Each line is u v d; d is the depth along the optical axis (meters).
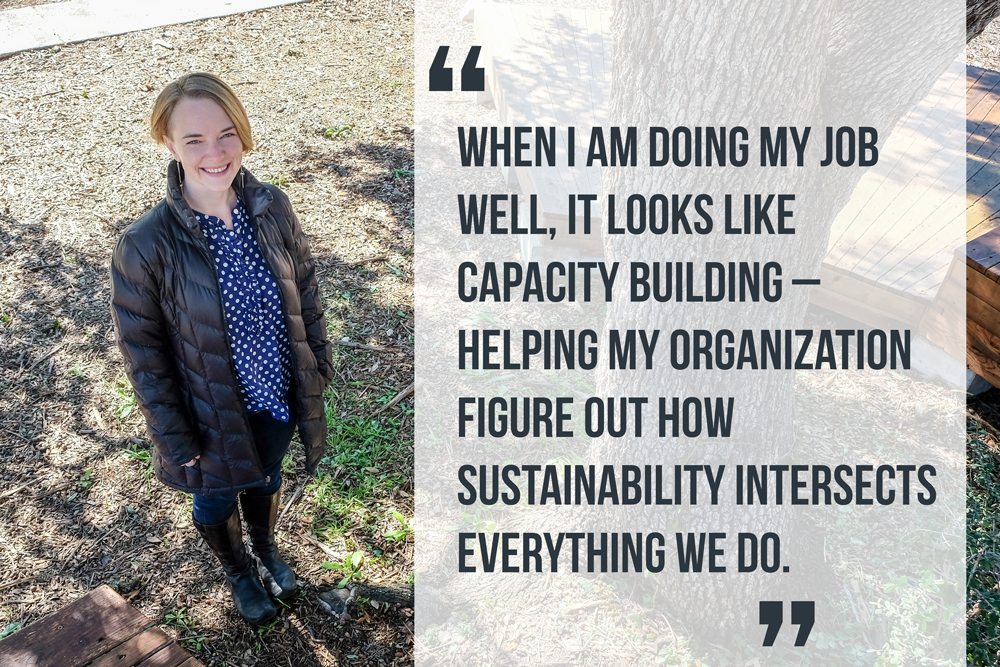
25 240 4.97
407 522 3.43
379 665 2.87
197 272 2.20
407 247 5.18
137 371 2.25
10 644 2.08
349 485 3.60
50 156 5.74
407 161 6.04
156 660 2.07
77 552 3.24
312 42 7.63
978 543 3.38
